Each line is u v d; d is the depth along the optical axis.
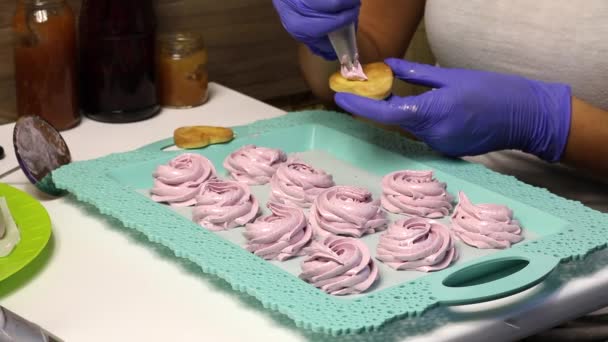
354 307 0.66
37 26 1.00
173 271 0.76
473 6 1.04
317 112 1.09
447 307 0.71
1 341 0.62
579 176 1.04
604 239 0.78
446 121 0.94
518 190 0.89
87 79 1.08
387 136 1.02
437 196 0.89
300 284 0.70
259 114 1.13
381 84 0.93
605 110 1.01
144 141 1.03
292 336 0.68
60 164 0.92
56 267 0.77
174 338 0.67
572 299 0.73
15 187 0.90
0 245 0.76
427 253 0.77
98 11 1.05
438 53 1.11
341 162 0.99
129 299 0.72
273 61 1.31
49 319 0.70
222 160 0.98
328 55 0.98
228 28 1.25
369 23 1.12
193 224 0.79
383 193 0.90
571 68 0.99
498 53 1.04
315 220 0.85
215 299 0.72
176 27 1.20
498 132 0.96
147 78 1.09
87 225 0.84
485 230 0.82
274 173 0.94
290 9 0.94
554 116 0.96
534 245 0.77
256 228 0.80
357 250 0.75
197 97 1.15
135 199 0.83
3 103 1.08
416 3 1.14
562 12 0.98
